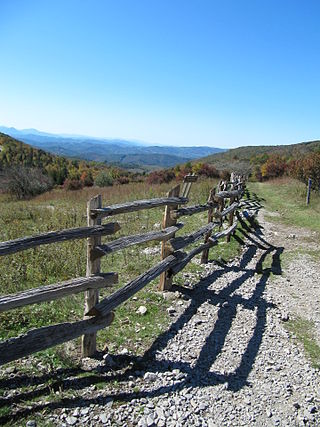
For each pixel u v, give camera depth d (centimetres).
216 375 383
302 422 325
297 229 1193
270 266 796
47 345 311
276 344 461
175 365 391
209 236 745
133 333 443
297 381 387
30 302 286
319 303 609
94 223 354
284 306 587
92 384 340
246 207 1537
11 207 1473
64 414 299
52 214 1199
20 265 599
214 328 485
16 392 316
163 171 3469
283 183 2630
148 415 311
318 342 478
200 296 586
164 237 511
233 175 1484
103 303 366
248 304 578
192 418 316
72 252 691
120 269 663
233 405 339
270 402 349
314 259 866
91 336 375
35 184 2828
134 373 367
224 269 741
